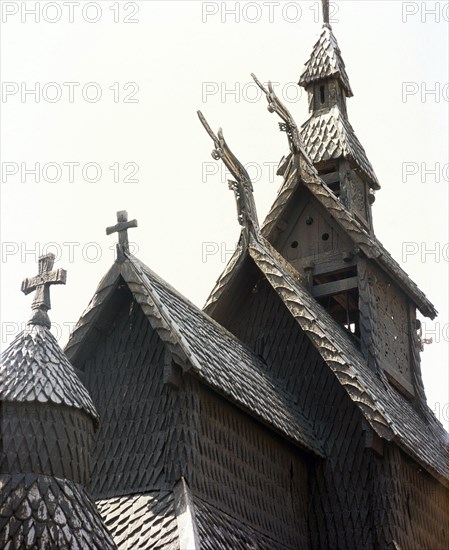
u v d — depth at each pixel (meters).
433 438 36.75
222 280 33.47
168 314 26.98
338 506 31.34
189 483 26.12
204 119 32.38
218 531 25.58
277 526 29.12
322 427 32.38
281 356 33.53
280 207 37.12
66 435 23.75
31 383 23.84
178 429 26.69
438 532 33.69
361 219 38.75
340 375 31.41
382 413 30.80
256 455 28.98
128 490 26.50
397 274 37.72
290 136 37.22
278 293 32.69
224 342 30.91
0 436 23.27
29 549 22.00
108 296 28.00
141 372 27.75
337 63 40.56
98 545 22.77
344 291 36.16
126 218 28.50
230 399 27.59
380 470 31.27
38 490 22.81
